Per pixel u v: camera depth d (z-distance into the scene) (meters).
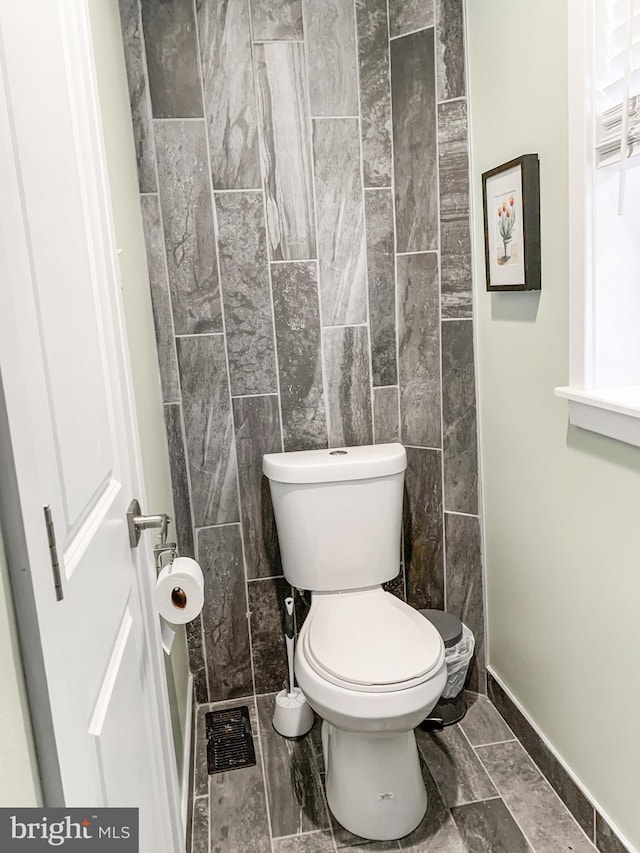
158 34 1.81
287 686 2.10
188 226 1.91
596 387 1.38
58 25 0.83
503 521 1.88
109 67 1.46
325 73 1.89
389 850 1.56
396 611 1.79
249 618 2.15
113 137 1.44
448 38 1.81
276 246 1.96
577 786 1.57
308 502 1.88
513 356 1.72
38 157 0.70
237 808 1.71
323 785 1.79
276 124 1.90
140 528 1.08
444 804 1.67
